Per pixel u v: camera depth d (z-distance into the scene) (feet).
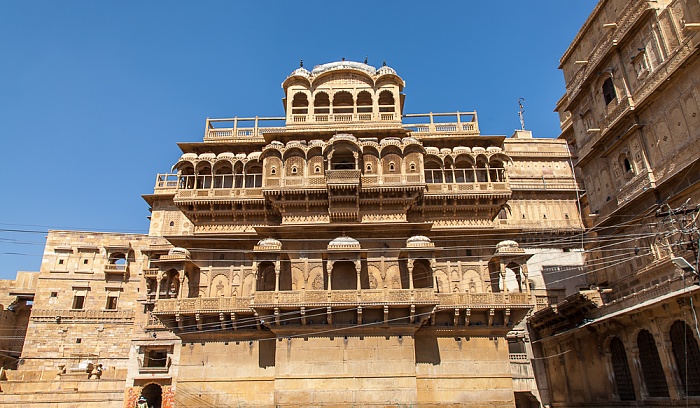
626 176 128.36
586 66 146.30
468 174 129.29
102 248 192.44
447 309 109.50
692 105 105.50
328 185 114.73
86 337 181.47
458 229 119.75
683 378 96.17
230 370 108.88
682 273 100.94
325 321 107.14
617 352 117.29
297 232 116.06
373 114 135.33
